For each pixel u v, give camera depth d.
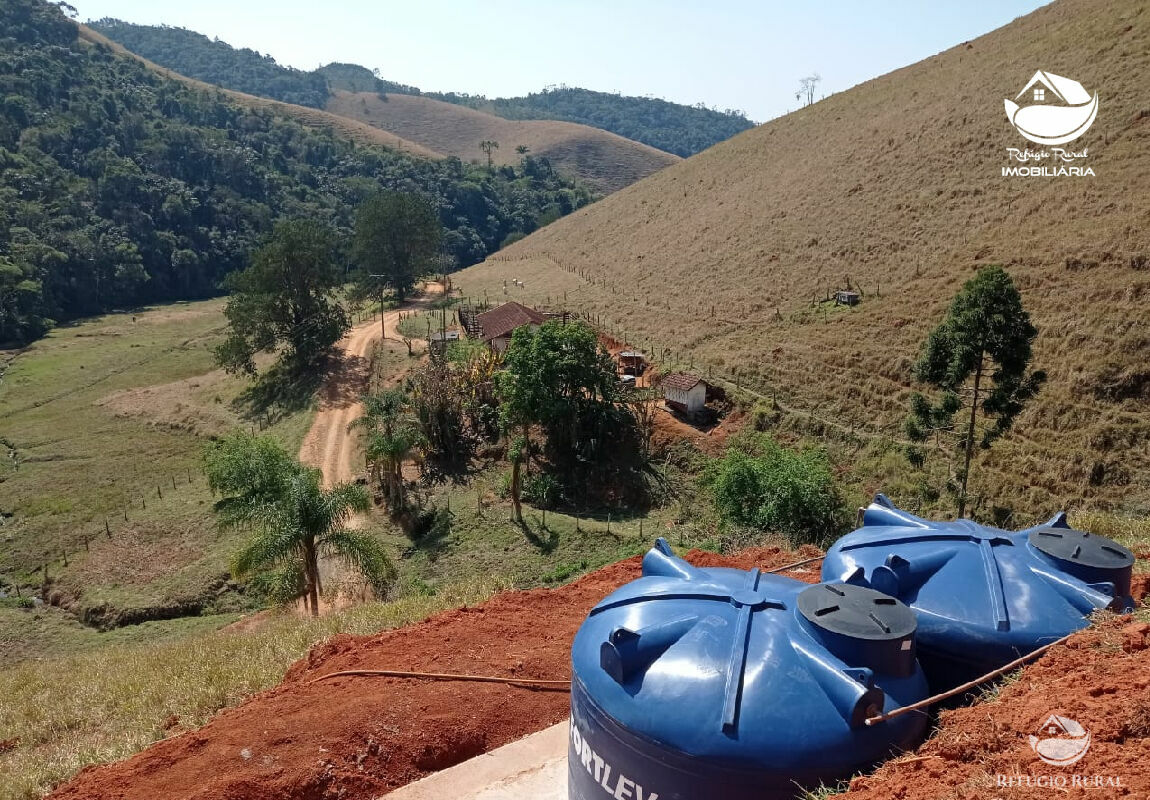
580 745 5.87
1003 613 6.12
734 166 86.88
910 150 64.25
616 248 81.44
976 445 33.66
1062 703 5.28
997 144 57.69
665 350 50.69
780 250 60.44
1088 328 36.41
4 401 60.09
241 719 9.20
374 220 77.81
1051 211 47.41
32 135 113.56
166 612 31.58
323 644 11.70
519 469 37.53
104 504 42.75
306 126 173.88
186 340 77.94
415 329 65.31
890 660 5.39
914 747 5.39
